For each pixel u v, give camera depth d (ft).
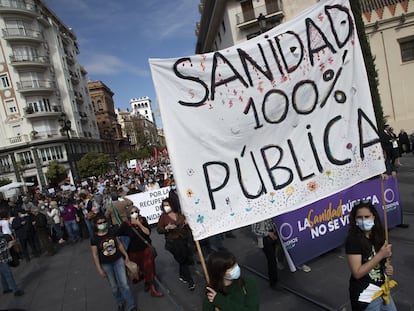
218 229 9.53
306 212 16.02
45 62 126.52
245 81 10.20
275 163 10.39
